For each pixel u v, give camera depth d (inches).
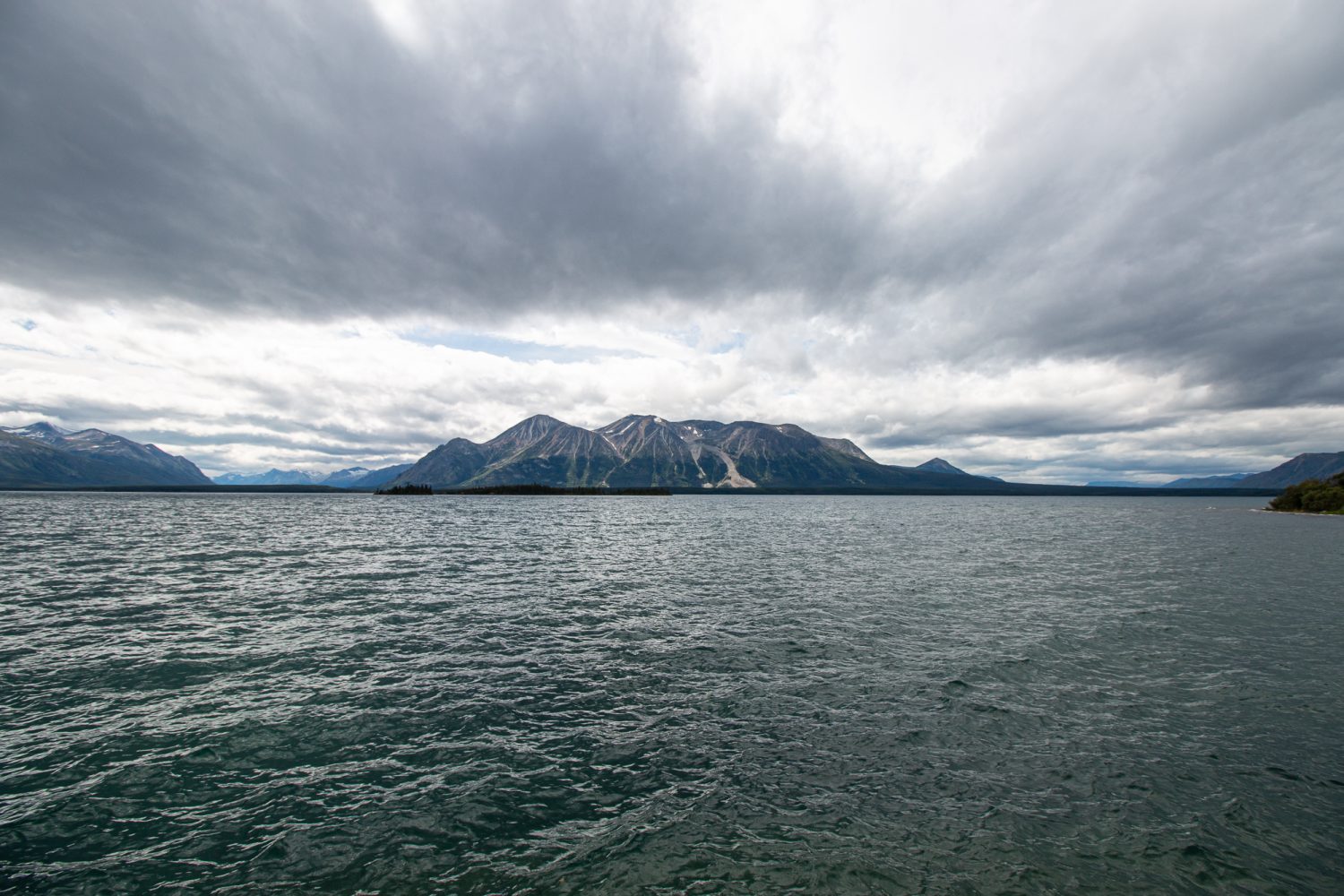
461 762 660.1
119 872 476.7
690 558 2470.5
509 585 1763.0
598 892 455.5
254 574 1914.4
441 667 981.8
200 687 881.5
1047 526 5034.5
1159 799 588.4
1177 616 1381.6
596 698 846.5
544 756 671.8
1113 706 822.5
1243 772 643.5
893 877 471.5
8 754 667.4
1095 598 1598.2
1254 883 473.1
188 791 596.1
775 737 719.1
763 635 1184.2
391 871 479.2
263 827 537.3
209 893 453.7
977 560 2450.8
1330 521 6171.3
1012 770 644.1
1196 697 858.1
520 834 527.8
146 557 2308.1
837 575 1995.6
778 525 4857.3
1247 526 5162.4
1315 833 538.0
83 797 581.6
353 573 1956.2
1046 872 480.7
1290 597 1635.1
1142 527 4992.6
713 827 537.3
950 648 1098.7
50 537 3093.0
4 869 477.4
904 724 757.9
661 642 1136.2
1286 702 844.0
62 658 1011.3
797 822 546.0
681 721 765.9
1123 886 466.0
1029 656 1050.1
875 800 581.6
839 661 1015.6
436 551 2652.6
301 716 780.6
